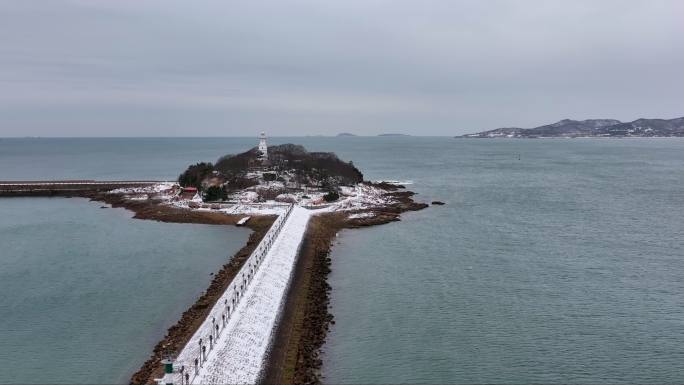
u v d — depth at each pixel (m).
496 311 57.59
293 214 101.25
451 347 49.19
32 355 46.91
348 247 86.38
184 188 134.75
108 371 43.94
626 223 105.75
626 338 51.16
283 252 73.12
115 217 115.50
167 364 37.78
